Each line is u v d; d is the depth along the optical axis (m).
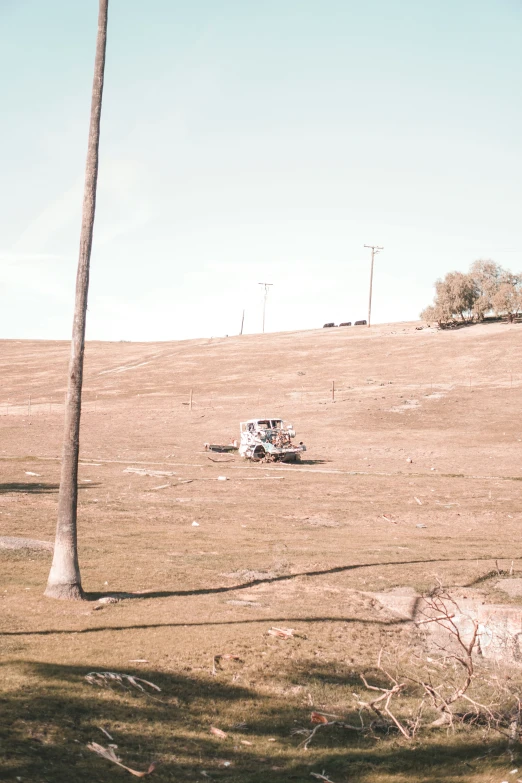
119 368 96.88
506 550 19.06
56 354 112.38
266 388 77.50
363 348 97.69
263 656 10.53
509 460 43.47
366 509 27.17
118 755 7.21
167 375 89.19
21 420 64.56
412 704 9.62
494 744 8.52
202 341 123.44
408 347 95.06
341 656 10.94
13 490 29.48
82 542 18.91
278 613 12.86
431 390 70.62
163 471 37.31
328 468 40.88
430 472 39.03
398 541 20.53
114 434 55.91
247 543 19.69
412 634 12.39
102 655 9.95
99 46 13.19
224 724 8.41
